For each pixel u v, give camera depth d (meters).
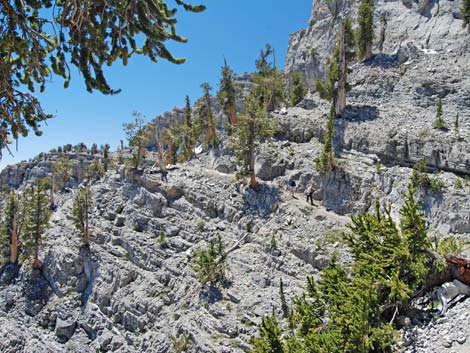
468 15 62.66
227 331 33.50
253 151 47.97
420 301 17.11
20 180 137.12
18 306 55.62
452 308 15.71
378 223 18.52
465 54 58.28
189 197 51.81
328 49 89.19
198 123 68.81
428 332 15.18
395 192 40.81
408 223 17.42
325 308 18.69
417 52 61.81
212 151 60.06
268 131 48.50
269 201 45.50
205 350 32.44
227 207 47.41
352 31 60.50
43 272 59.53
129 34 9.70
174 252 46.59
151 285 44.59
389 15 76.69
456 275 16.50
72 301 51.16
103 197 61.19
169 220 51.09
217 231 46.06
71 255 55.25
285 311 32.59
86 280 53.25
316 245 37.84
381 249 17.67
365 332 14.66
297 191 46.97
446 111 49.41
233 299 36.50
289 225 41.94
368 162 45.53
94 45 9.59
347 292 16.44
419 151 43.62
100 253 53.09
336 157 47.59
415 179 39.09
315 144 51.84
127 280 47.59
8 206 69.25
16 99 10.72
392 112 51.97
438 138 43.41
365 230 18.83
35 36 10.01
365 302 15.06
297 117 55.88
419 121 48.78
